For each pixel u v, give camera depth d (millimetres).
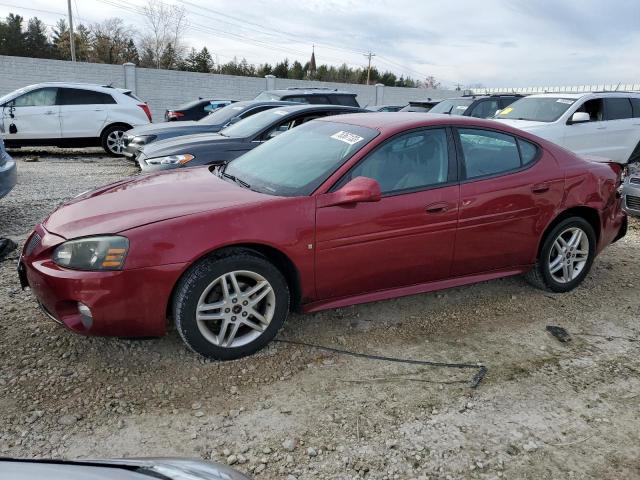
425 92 31828
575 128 9281
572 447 2682
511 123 9461
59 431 2662
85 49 55062
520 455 2609
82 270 2949
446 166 3855
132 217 3131
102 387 3021
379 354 3508
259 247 3289
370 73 72688
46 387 2994
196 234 3062
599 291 4684
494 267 4160
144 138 9172
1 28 64188
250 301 3299
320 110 7781
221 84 25312
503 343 3711
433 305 4273
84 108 12523
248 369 3256
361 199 3314
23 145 12172
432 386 3164
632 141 9867
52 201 7445
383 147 3678
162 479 1571
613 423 2879
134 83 23000
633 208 6855
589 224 4527
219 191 3568
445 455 2588
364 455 2572
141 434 2670
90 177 9719
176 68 50625
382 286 3730
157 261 2975
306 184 3518
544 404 3025
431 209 3699
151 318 3045
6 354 3297
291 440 2654
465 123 4016
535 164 4219
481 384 3201
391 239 3600
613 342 3779
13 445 2553
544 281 4465
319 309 3574
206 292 3141
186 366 3250
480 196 3893
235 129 7680
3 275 4504
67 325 3033
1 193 5895
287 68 70875
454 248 3875
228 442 2637
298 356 3432
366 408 2934
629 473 2520
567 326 4004
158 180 3988
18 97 12008
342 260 3482
